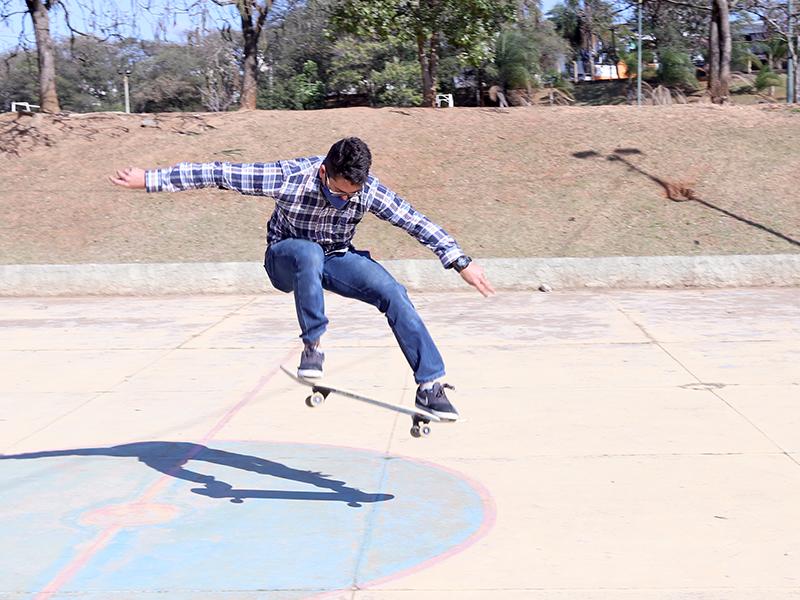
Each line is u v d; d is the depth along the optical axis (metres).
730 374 8.52
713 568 4.26
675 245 15.29
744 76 44.47
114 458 6.23
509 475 5.72
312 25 33.94
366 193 4.63
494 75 33.56
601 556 4.43
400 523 4.92
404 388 8.21
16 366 9.47
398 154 18.34
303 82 40.62
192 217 16.84
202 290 14.66
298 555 4.48
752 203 16.34
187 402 7.84
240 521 4.97
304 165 4.60
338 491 5.48
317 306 4.56
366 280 4.65
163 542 4.68
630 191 16.91
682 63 37.00
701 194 16.70
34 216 16.89
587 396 7.78
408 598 3.97
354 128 19.36
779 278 14.30
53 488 5.58
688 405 7.41
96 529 4.88
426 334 4.61
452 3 21.42
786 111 19.66
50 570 4.34
